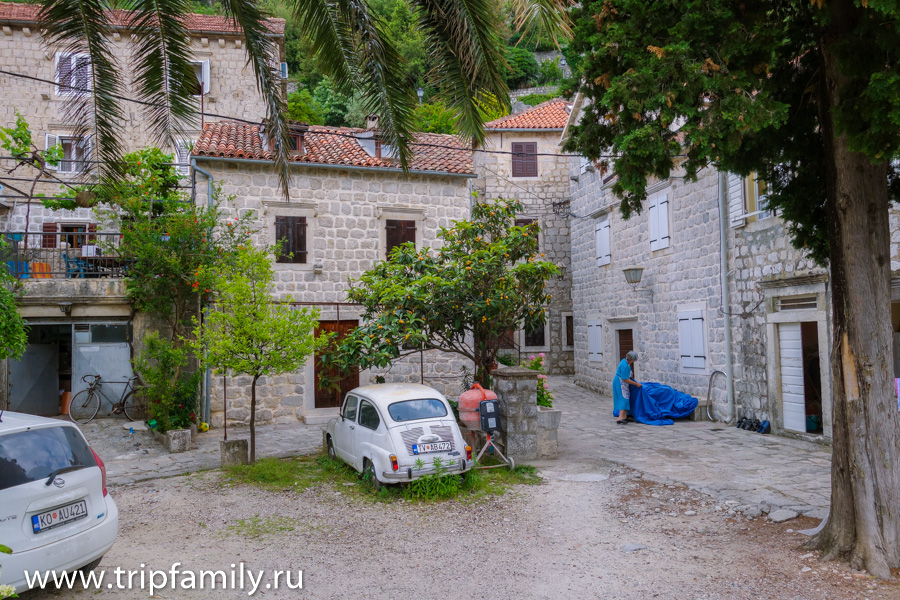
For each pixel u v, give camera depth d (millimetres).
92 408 13945
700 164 6715
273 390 14938
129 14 6000
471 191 16984
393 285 10164
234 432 13773
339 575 5547
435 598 5027
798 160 6977
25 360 14344
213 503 8055
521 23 5504
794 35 6379
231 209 14750
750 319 13172
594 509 7543
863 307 5508
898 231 9695
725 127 5504
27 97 20234
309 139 16703
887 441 5402
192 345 9828
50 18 5781
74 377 14008
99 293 13664
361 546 6324
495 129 24812
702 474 9016
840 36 5512
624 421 14289
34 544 4586
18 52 20297
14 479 4578
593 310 21312
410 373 16094
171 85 6074
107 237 16156
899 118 4617
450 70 6305
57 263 14594
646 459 10219
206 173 14398
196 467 10250
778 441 11562
